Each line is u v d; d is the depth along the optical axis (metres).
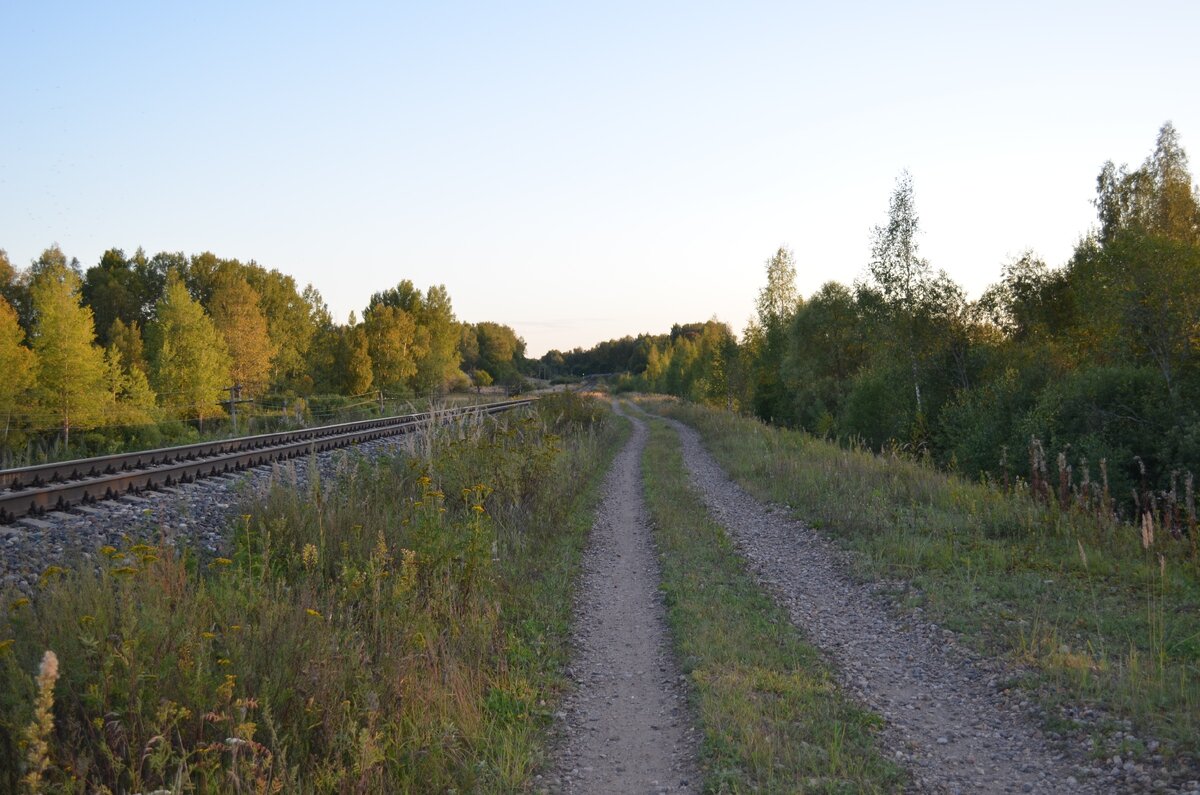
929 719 5.77
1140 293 18.80
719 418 37.69
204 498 11.07
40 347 28.89
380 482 11.22
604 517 14.46
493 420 17.50
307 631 5.41
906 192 26.48
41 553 7.66
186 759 4.02
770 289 45.38
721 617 8.18
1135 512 14.84
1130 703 5.40
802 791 4.59
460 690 5.77
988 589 8.38
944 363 27.00
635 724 5.91
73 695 4.18
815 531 12.24
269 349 49.72
